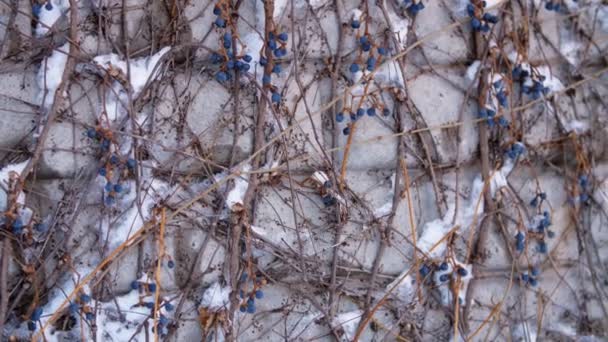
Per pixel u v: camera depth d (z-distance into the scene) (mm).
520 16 2895
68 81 2246
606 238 3072
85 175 2262
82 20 2289
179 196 2367
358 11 2619
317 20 2566
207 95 2416
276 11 2490
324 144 2572
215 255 2410
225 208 2410
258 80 2463
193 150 2387
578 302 3021
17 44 2219
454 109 2766
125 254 2316
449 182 2771
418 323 2689
